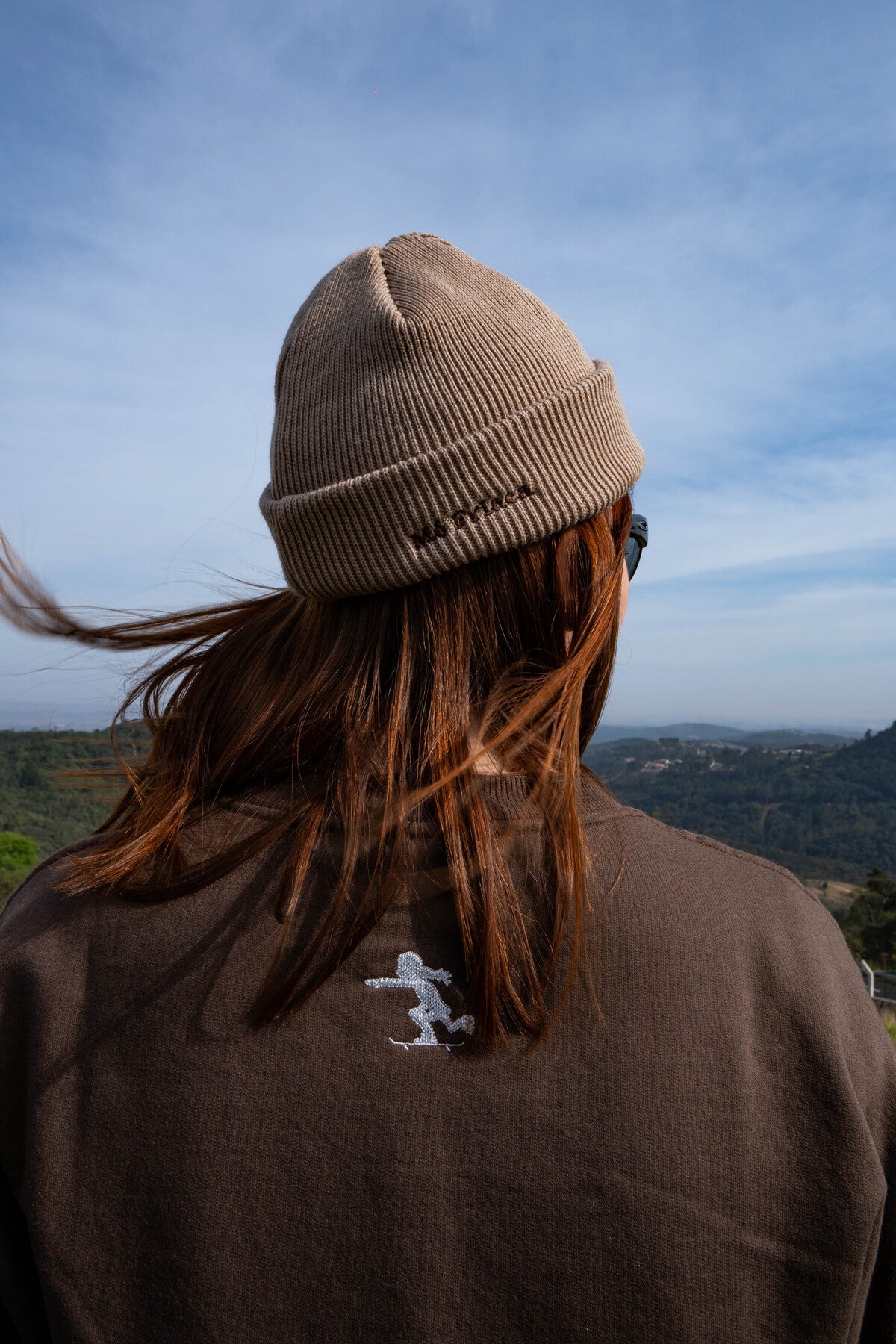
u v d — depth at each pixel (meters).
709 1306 0.56
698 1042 0.60
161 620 0.95
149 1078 0.63
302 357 0.80
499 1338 0.57
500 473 0.69
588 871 0.63
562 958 0.61
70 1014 0.65
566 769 0.64
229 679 0.80
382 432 0.71
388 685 0.72
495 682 0.71
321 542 0.71
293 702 0.72
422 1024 0.62
